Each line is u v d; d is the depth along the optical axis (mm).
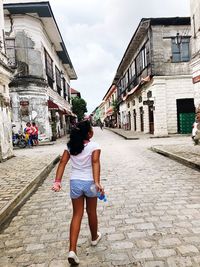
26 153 15734
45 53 24672
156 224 4242
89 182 3262
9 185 7086
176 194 5859
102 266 3123
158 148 13117
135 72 30641
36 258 3404
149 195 5906
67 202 5746
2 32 13977
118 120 51281
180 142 16750
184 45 22969
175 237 3740
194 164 8711
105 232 4047
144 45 25641
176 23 22812
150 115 25984
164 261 3143
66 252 3521
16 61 21766
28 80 21906
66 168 10062
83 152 3299
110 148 16219
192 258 3176
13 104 21828
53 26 24078
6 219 4875
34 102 22312
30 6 20531
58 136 29984
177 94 23000
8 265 3266
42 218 4844
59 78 33188
